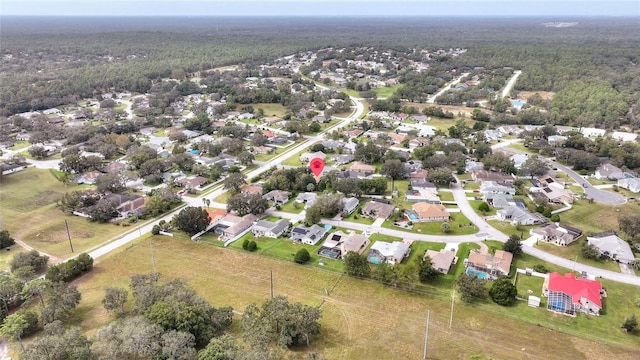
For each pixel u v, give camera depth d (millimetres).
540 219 118062
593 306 81562
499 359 70812
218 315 76500
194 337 70812
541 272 94938
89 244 110938
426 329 77312
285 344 71062
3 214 128250
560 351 72500
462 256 102438
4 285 82062
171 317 71875
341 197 128125
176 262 101875
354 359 70875
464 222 119688
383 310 83688
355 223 120188
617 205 131000
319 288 91125
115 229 119312
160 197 131125
